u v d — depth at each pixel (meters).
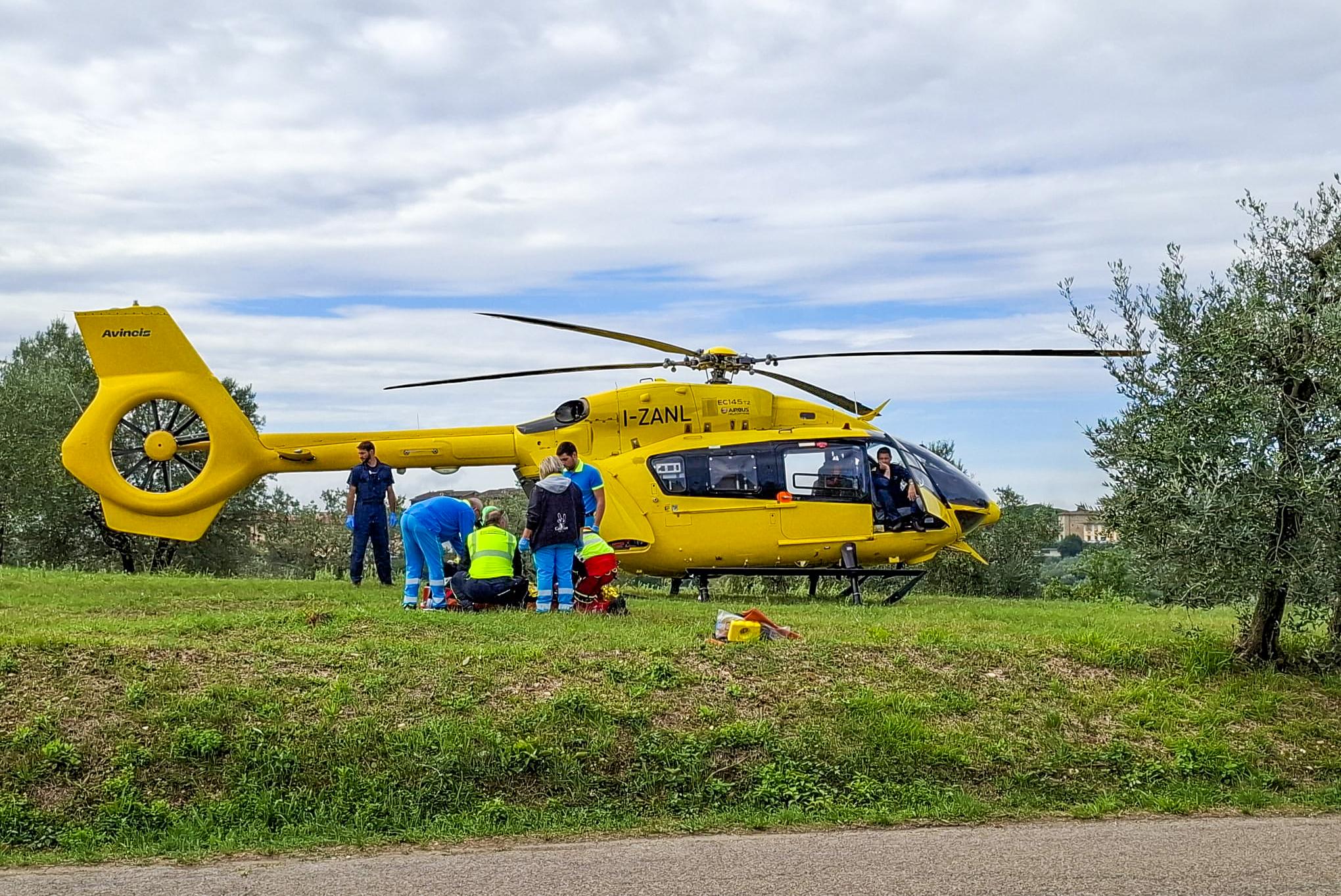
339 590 15.00
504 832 7.42
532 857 6.75
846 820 7.74
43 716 8.01
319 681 8.90
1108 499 10.55
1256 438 9.77
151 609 12.76
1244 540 9.75
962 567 31.25
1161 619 13.81
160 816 7.37
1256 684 10.35
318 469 16.30
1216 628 12.62
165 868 6.59
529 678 9.15
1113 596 25.33
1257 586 9.94
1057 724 9.29
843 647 10.31
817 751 8.54
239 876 6.36
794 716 8.94
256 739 8.05
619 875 6.28
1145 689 10.02
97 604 13.06
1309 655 10.91
